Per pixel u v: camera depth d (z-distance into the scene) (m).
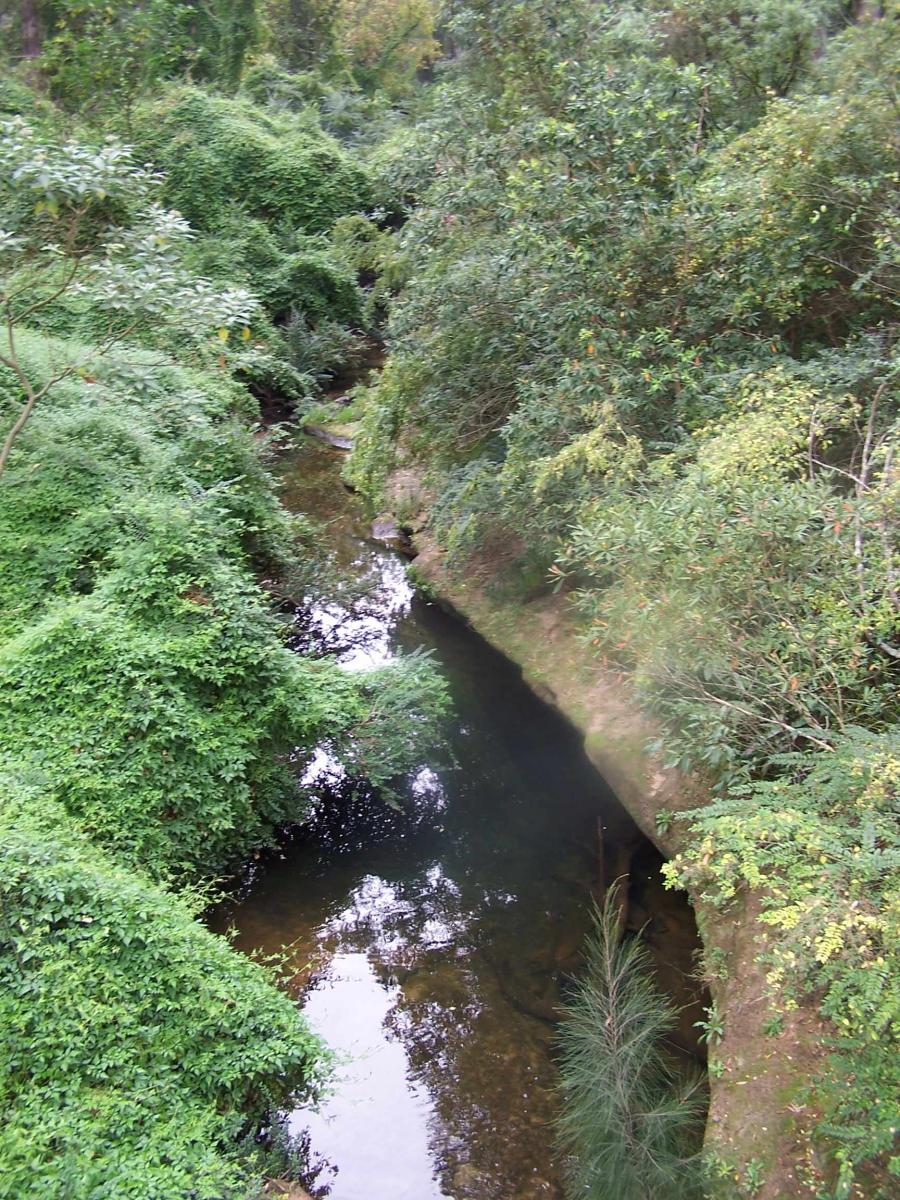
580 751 6.54
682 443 5.99
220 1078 3.74
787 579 4.37
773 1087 3.44
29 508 7.31
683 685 4.72
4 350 9.50
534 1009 4.75
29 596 6.60
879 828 3.29
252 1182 3.45
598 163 7.10
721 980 4.07
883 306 6.47
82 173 7.01
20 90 16.56
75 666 5.51
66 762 5.10
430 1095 4.34
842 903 3.07
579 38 8.88
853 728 3.76
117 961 3.92
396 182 9.45
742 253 6.67
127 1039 3.68
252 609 6.19
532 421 6.84
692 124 7.40
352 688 6.21
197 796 5.27
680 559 4.35
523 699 7.43
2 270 8.55
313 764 6.69
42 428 8.19
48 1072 3.47
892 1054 2.91
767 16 10.65
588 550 5.02
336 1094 4.12
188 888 4.74
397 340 8.78
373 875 5.91
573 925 5.28
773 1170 3.20
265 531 8.62
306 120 20.97
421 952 5.24
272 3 25.94
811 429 5.04
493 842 6.16
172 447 8.55
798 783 4.08
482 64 9.53
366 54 27.61
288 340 16.66
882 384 5.50
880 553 4.32
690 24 11.10
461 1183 3.90
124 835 4.95
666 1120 3.77
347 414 14.49
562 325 6.88
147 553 6.29
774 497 4.37
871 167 6.34
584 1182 3.80
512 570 8.48
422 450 9.02
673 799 5.16
